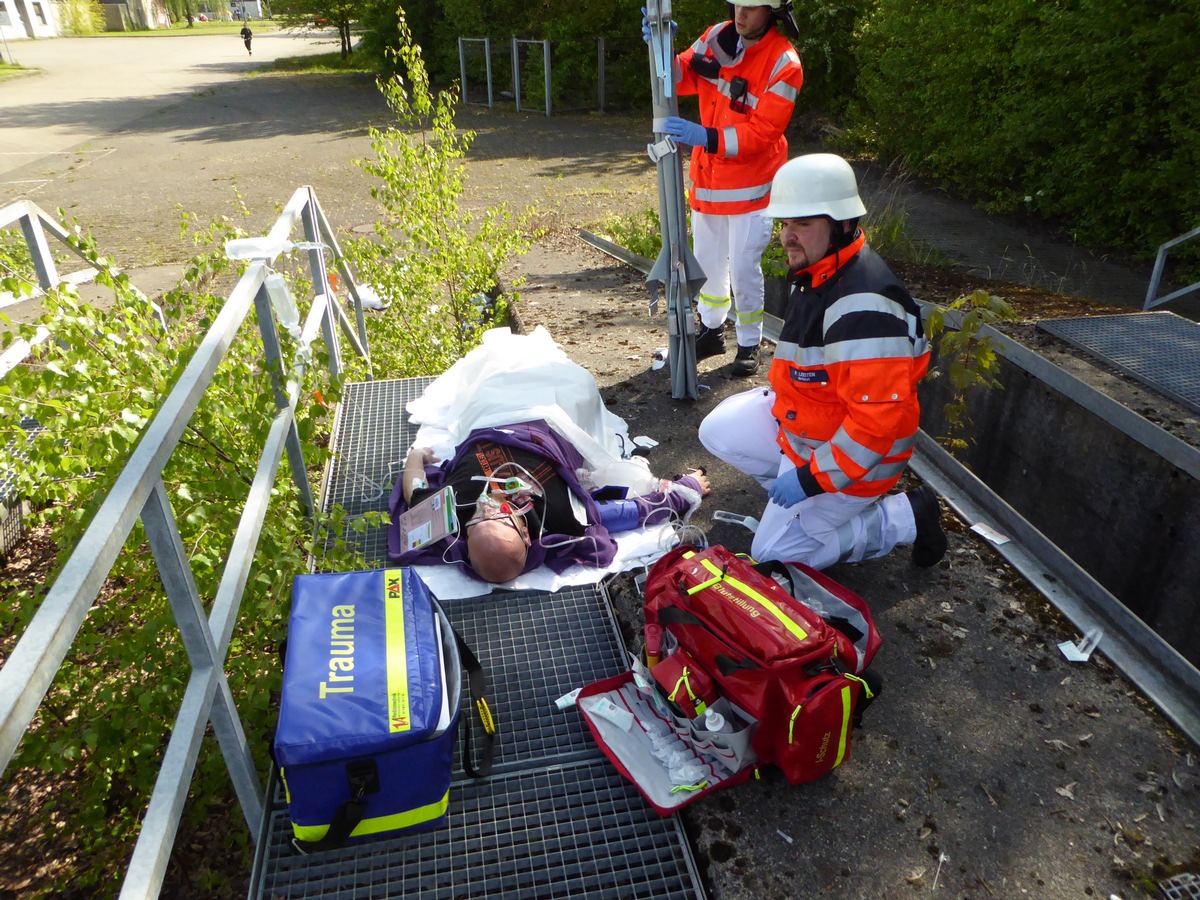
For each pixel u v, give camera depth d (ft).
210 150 58.18
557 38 71.36
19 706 3.76
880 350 8.59
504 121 70.03
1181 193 31.35
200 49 171.83
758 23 13.47
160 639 9.36
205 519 8.73
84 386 9.82
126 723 9.28
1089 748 8.35
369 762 7.07
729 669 7.77
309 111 75.10
